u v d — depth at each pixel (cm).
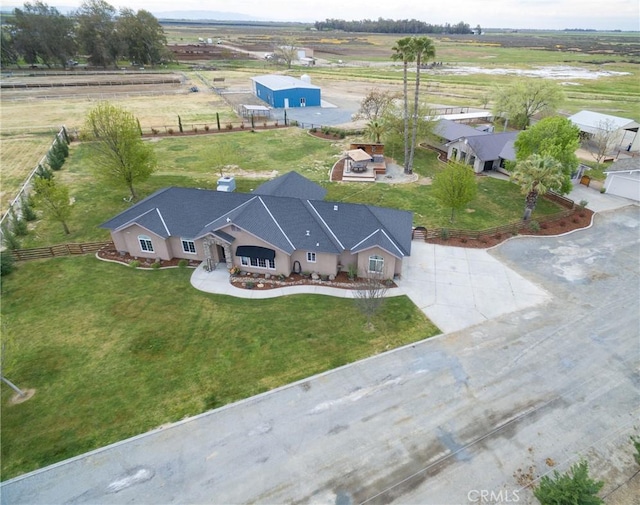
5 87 10131
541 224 3791
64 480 1650
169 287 2923
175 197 3312
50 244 3512
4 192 4497
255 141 6525
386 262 2925
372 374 2159
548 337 2422
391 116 5700
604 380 2119
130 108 8531
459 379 2125
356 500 1575
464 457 1734
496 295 2825
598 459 1728
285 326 2514
